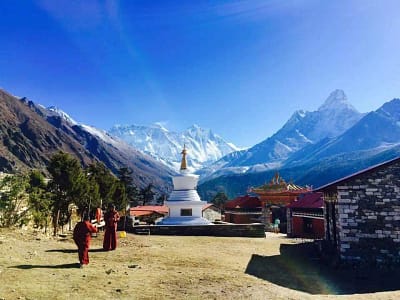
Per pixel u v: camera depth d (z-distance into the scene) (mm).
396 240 21578
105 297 11555
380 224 21859
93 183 39406
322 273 19953
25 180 27547
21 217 25969
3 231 22359
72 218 37656
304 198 52781
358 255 21750
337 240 22812
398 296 14375
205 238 30734
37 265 15000
